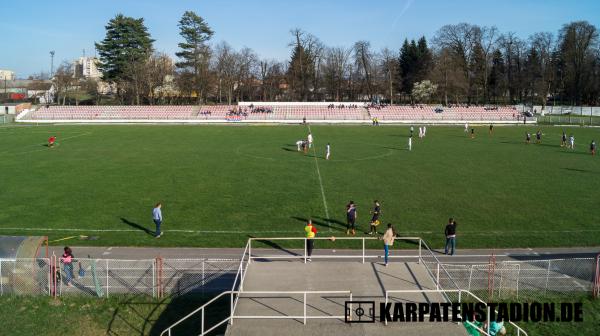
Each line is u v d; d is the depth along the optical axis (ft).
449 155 225.97
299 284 66.49
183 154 224.53
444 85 495.41
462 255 97.91
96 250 99.81
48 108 422.41
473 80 522.88
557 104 544.62
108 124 383.24
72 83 526.16
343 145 258.78
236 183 162.81
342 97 572.92
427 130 345.92
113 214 126.11
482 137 302.04
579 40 499.51
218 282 83.41
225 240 106.52
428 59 525.75
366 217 124.47
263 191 151.74
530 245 104.32
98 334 69.31
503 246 103.65
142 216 124.47
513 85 527.40
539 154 230.89
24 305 75.92
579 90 501.97
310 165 196.85
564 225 118.21
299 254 97.60
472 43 524.93
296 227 115.96
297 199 142.10
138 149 240.53
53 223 117.91
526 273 87.66
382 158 215.92
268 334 54.34
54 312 74.08
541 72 519.19
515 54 549.54
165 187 156.66
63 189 153.07
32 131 324.80
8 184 159.63
